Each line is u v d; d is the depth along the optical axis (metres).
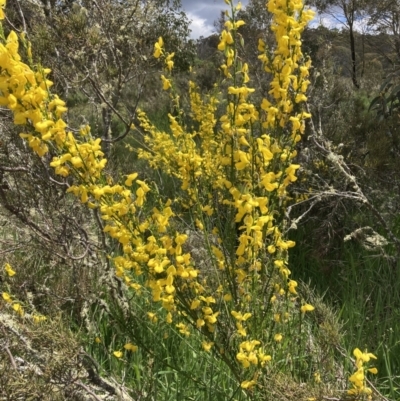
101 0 3.65
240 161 1.79
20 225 3.04
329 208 4.11
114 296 2.73
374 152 3.88
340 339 2.44
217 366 2.40
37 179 2.79
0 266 2.66
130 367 2.54
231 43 1.71
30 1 3.49
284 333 2.22
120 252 3.40
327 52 5.82
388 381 2.51
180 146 3.19
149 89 8.48
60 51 3.57
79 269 2.80
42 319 2.10
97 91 3.49
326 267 3.60
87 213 3.30
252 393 1.95
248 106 1.75
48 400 1.83
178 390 2.35
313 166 4.12
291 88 1.91
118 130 6.50
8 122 2.87
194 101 3.50
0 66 1.36
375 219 3.97
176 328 2.68
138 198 1.63
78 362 2.00
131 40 3.83
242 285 1.91
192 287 1.88
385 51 8.60
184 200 3.76
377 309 2.99
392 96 4.74
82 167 1.54
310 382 2.03
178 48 6.12
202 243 2.91
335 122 4.74
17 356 2.10
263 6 5.79
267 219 1.62
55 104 1.44
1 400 1.76
